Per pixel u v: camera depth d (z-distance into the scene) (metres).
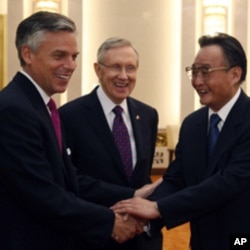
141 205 2.43
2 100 1.96
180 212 2.31
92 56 9.14
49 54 2.04
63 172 2.15
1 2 9.08
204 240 2.33
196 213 2.31
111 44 2.80
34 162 1.95
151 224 2.54
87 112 2.82
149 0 9.25
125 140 2.82
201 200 2.27
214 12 8.80
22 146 1.93
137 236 2.70
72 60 2.10
